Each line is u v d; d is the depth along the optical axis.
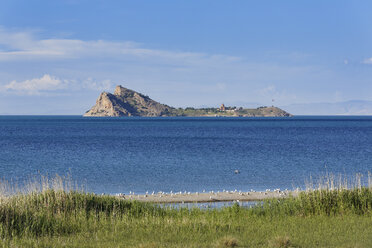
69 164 57.31
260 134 151.88
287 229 18.27
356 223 19.44
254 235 17.16
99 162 59.88
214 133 160.00
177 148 86.06
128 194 33.91
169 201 30.17
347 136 137.38
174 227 18.42
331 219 20.53
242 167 54.44
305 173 48.84
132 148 85.75
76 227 18.70
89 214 21.14
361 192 23.75
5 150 79.75
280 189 37.31
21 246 15.27
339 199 23.17
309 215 21.73
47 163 58.47
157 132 168.62
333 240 16.12
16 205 19.66
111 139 118.44
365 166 56.00
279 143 102.81
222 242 15.46
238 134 151.88
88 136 135.50
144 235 17.14
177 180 43.03
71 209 21.52
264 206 24.36
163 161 61.16
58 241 16.08
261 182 41.84
